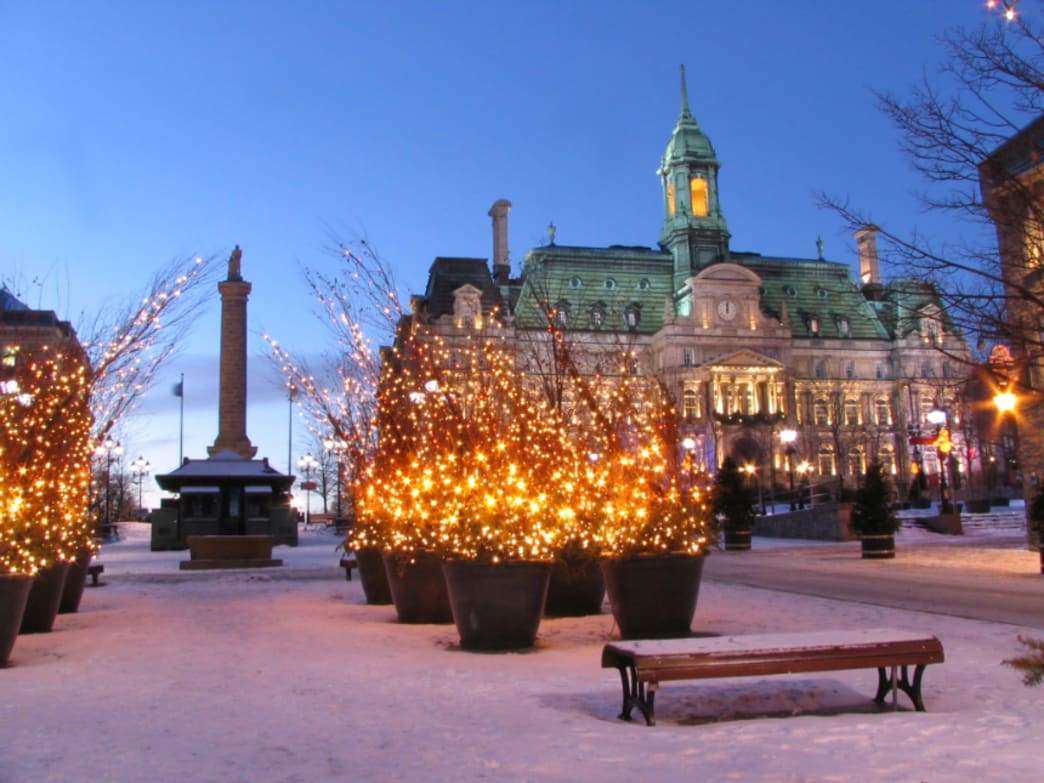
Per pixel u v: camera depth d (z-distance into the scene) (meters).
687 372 94.44
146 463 90.06
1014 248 18.50
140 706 9.34
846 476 98.06
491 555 12.88
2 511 13.01
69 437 18.12
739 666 8.14
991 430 38.69
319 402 33.03
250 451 50.44
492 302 83.31
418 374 18.64
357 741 7.70
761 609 17.20
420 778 6.53
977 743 7.16
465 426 16.05
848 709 8.70
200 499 48.88
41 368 18.86
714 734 7.69
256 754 7.32
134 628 16.14
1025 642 6.96
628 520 13.70
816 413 102.12
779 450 95.62
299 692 10.01
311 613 18.25
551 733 7.84
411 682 10.52
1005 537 41.56
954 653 11.84
